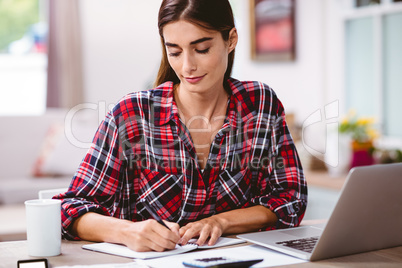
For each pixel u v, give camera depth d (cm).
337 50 488
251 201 165
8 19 617
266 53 533
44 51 604
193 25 138
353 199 120
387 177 124
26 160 452
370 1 461
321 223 167
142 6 568
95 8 557
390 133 451
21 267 117
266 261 123
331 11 491
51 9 545
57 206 130
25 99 587
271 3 524
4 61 586
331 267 120
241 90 164
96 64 559
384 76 453
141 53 571
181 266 119
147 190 157
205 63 141
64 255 130
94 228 141
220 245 138
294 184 164
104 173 152
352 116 413
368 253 132
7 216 354
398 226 135
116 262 124
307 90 507
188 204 157
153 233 131
